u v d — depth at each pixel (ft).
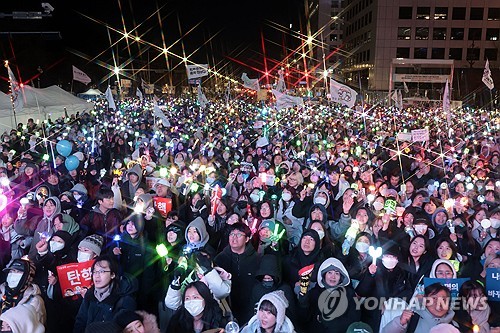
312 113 101.60
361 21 264.93
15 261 13.28
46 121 67.62
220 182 29.27
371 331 12.87
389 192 28.22
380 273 15.61
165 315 14.88
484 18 225.35
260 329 12.47
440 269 14.57
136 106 113.50
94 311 13.65
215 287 14.05
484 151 46.65
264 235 18.54
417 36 230.89
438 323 12.67
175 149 44.83
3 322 11.80
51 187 27.09
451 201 23.84
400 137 45.57
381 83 235.40
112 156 47.14
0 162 35.29
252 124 80.28
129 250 17.81
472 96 193.16
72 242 17.79
